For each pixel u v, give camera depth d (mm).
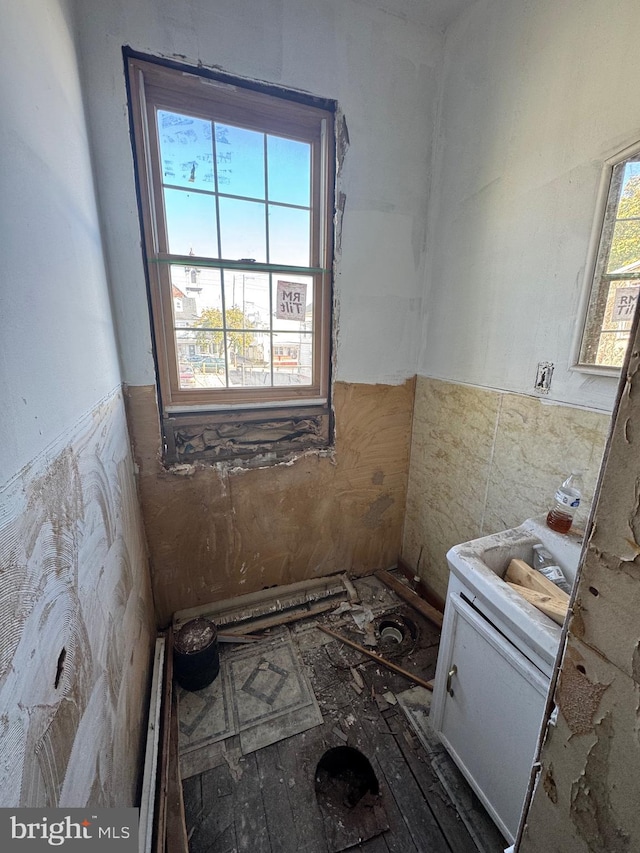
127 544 1107
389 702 1345
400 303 1693
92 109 1097
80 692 608
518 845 596
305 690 1388
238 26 1201
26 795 398
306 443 1708
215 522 1582
